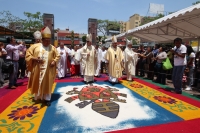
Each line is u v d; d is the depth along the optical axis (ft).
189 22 22.76
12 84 20.22
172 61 26.55
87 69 23.50
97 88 20.71
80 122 11.31
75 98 16.51
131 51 26.55
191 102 16.01
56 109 13.58
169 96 17.97
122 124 11.09
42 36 14.47
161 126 10.93
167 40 39.75
